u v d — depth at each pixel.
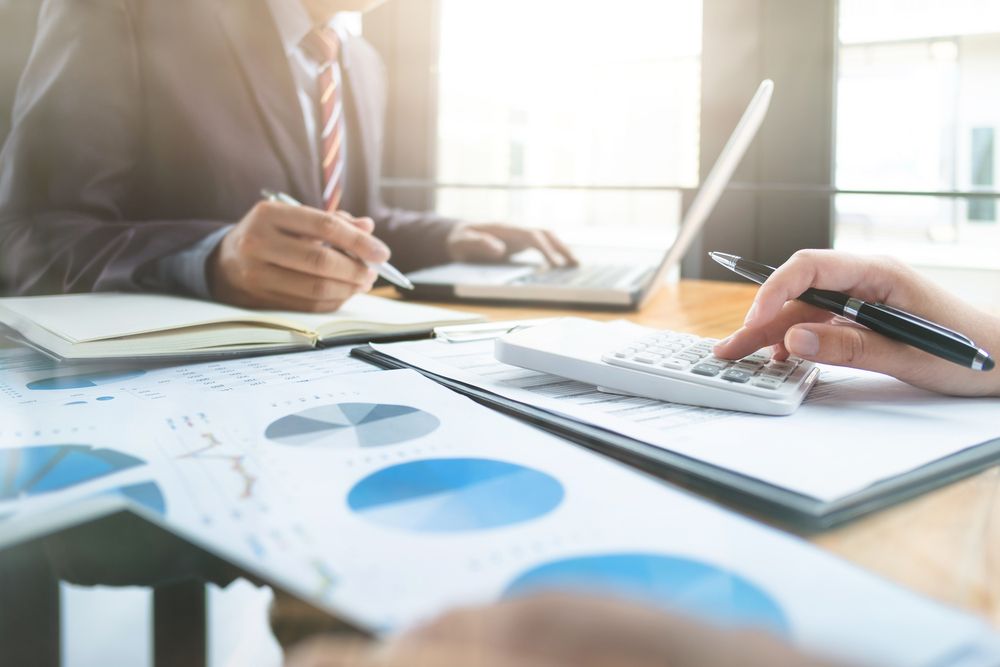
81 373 0.45
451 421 0.33
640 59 2.12
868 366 0.40
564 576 0.19
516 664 0.12
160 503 0.24
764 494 0.26
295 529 0.22
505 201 2.10
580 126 2.69
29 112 0.91
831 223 1.57
